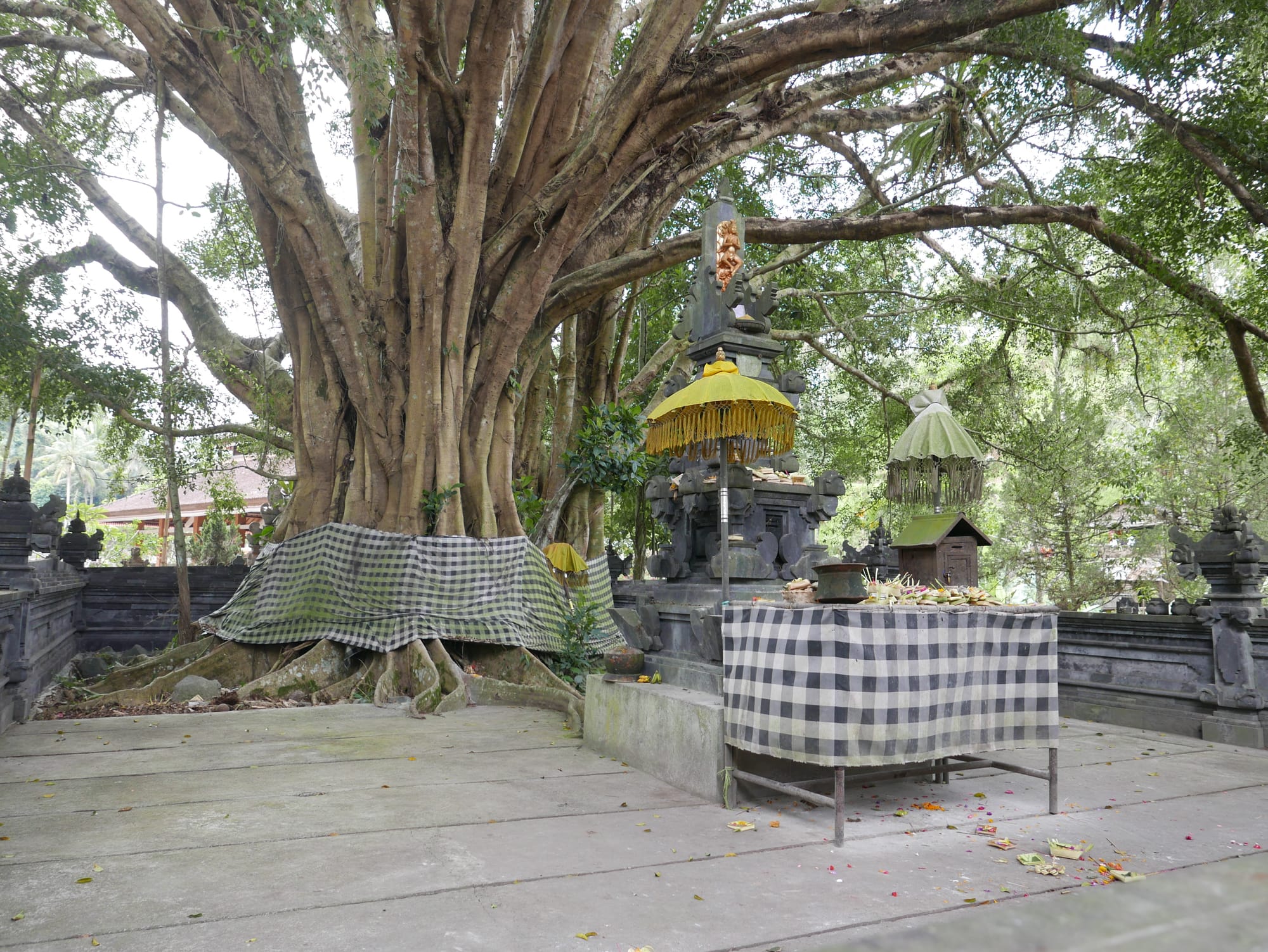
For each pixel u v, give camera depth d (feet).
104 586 43.47
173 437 36.24
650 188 39.52
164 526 89.35
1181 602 25.94
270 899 11.10
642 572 63.46
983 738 15.49
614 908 10.88
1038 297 52.19
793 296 56.18
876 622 14.20
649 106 31.63
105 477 204.95
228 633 31.07
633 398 53.16
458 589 31.99
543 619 33.12
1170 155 37.88
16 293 38.91
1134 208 40.50
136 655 37.96
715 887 11.65
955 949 1.07
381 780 17.75
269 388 43.83
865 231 40.91
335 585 31.48
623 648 21.49
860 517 78.02
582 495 45.14
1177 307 48.08
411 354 33.50
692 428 19.17
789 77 39.29
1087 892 1.29
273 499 47.09
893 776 16.02
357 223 46.42
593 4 33.63
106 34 34.37
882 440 68.28
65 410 48.08
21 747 20.72
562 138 35.88
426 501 33.12
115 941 9.82
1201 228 39.50
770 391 18.53
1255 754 21.38
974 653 15.51
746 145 40.22
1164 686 25.22
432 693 26.91
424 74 29.99
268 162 31.58
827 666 14.10
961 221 40.73
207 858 12.69
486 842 13.57
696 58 31.58
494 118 32.01
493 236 35.73
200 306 44.47
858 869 12.47
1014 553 53.83
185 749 20.74
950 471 23.56
